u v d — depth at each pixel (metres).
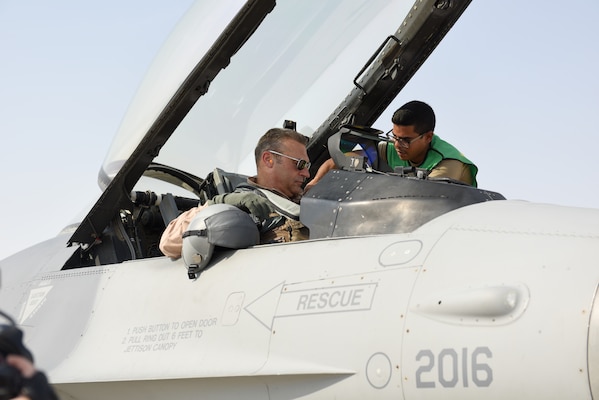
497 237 2.95
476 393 2.70
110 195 4.51
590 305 2.58
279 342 3.20
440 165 4.71
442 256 2.98
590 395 2.52
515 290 2.73
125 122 4.50
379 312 2.97
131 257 4.72
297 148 4.34
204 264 3.71
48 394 1.58
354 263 3.19
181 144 4.94
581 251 2.74
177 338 3.57
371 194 3.52
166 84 4.27
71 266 4.75
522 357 2.63
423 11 4.84
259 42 4.86
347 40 5.09
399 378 2.85
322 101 5.22
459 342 2.76
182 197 5.05
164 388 3.51
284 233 3.96
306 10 4.85
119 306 3.99
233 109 5.00
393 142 4.70
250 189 4.23
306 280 3.27
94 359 3.83
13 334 1.58
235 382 3.27
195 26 4.25
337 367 2.99
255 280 3.46
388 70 5.09
